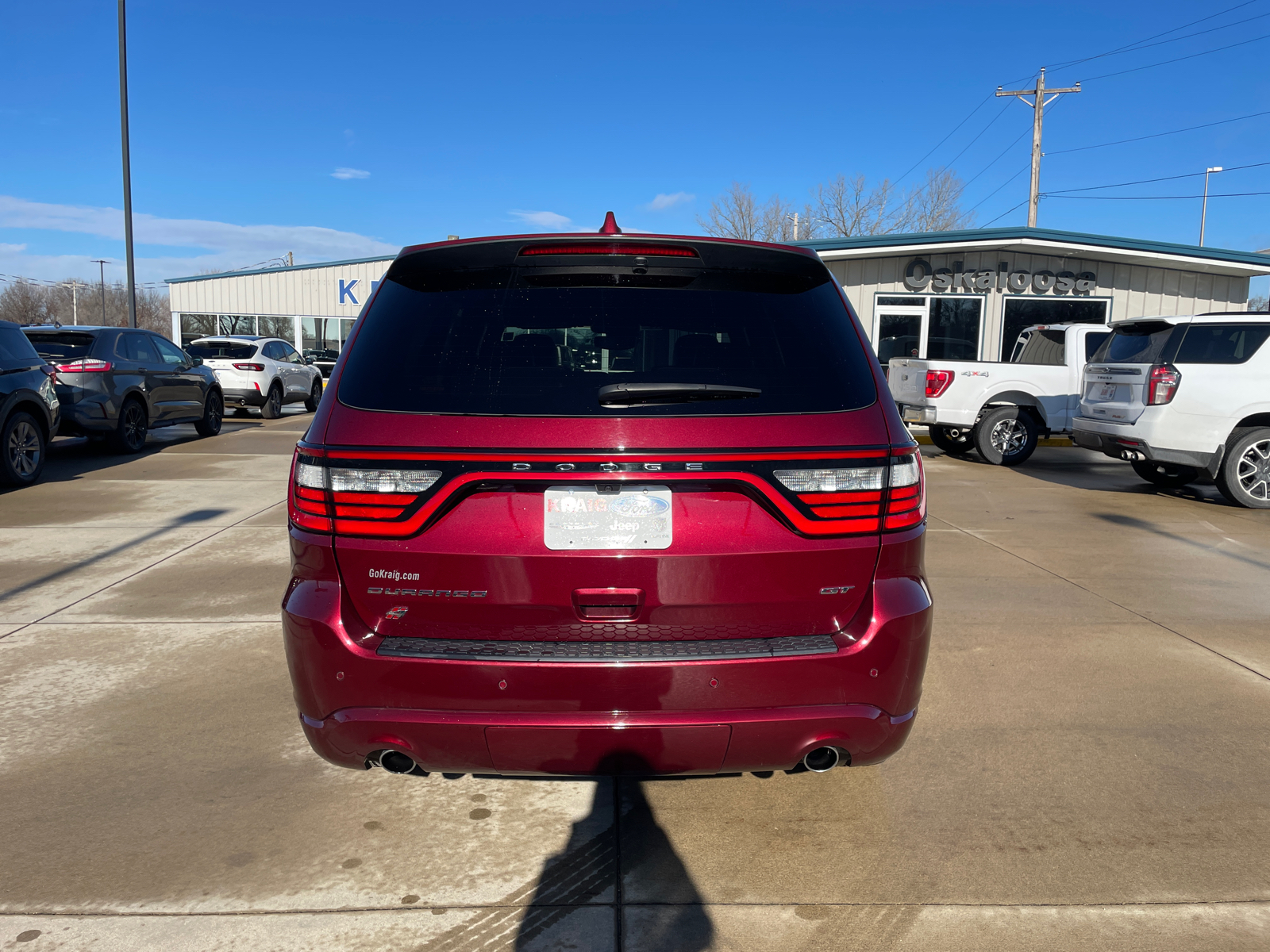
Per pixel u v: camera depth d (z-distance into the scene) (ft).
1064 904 7.68
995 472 34.96
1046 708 11.80
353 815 9.13
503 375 7.28
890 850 8.53
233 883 7.91
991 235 53.21
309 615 7.21
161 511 24.93
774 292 8.04
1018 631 14.90
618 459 6.87
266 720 11.37
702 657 7.00
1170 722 11.41
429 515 6.98
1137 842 8.66
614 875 8.11
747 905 7.66
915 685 7.56
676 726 7.04
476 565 7.02
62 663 13.25
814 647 7.20
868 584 7.40
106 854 8.37
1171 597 16.98
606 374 7.29
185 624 15.07
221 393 46.34
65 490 28.25
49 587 17.22
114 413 35.37
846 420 7.31
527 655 6.98
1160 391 27.02
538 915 7.52
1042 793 9.61
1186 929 7.34
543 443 6.90
